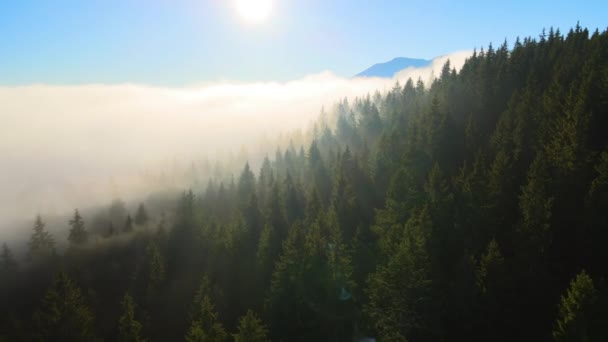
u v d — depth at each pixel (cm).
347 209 5744
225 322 5112
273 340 4362
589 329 2744
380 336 3766
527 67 9275
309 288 4481
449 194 4672
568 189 4216
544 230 3709
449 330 3525
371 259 4750
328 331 4325
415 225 4162
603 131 5106
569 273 3697
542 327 3375
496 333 3438
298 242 4872
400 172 5088
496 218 4275
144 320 5953
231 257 5788
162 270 6506
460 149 6706
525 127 5850
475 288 3516
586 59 7769
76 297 5212
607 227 3700
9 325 5678
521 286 3531
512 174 4809
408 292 3409
